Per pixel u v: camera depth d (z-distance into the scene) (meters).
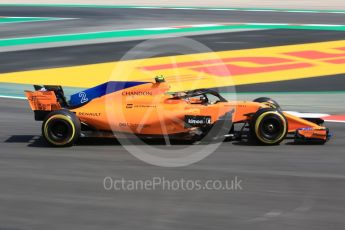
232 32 89.31
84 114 34.19
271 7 133.75
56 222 22.52
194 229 21.75
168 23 101.56
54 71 61.56
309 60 65.75
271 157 31.14
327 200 24.58
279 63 64.25
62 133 33.53
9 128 38.81
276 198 24.89
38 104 34.88
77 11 125.56
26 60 68.19
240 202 24.47
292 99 48.16
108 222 22.47
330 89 51.94
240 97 49.16
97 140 35.28
